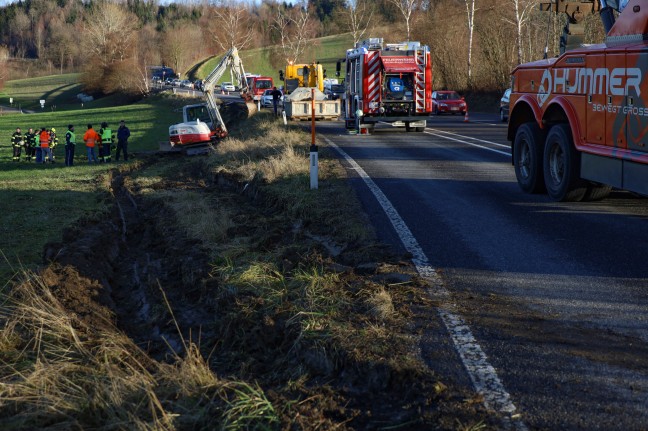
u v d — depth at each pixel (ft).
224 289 23.12
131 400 14.61
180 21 574.56
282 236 30.40
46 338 18.89
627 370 14.46
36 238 38.45
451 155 57.11
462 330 17.06
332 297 19.83
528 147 37.37
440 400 13.44
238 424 13.05
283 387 15.31
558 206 33.45
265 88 189.57
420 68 84.43
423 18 205.36
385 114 84.99
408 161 52.90
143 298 26.63
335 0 465.47
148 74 317.22
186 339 20.56
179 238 34.60
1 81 437.99
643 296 19.33
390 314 18.25
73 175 72.54
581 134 31.99
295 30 359.05
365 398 14.19
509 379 14.24
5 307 21.63
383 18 306.55
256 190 43.91
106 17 334.03
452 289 20.49
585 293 19.76
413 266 22.99
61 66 546.26
